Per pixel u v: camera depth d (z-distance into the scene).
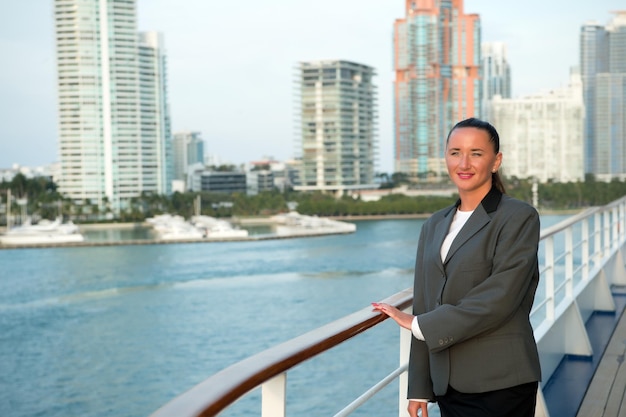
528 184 160.25
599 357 4.46
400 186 189.00
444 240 1.90
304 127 184.88
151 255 106.38
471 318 1.72
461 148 1.89
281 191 189.88
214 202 175.25
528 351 1.81
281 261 92.94
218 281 77.06
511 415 1.81
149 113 182.12
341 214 167.62
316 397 30.47
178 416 1.01
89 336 53.09
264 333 50.25
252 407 26.16
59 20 175.62
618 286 7.08
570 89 196.38
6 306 67.94
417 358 1.95
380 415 25.06
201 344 48.41
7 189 166.75
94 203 175.38
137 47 180.00
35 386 41.00
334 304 60.41
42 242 128.50
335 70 183.38
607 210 6.59
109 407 36.69
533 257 1.78
